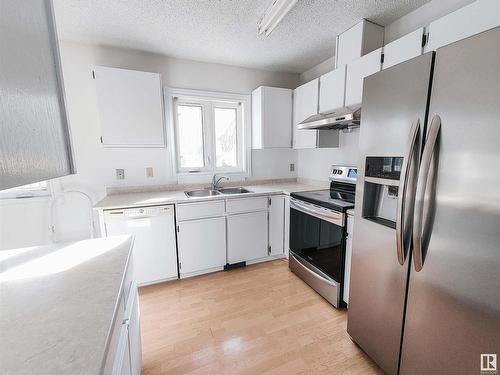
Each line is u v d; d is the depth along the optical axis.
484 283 0.83
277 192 2.67
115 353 0.72
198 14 1.81
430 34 1.39
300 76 3.22
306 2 1.69
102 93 2.15
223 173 2.99
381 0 1.67
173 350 1.51
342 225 1.79
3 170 0.33
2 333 0.56
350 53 2.04
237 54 2.56
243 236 2.57
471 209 0.85
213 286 2.25
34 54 0.44
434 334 1.01
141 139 2.31
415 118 1.05
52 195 2.31
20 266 0.90
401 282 1.16
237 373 1.35
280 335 1.63
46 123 0.47
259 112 2.84
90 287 0.76
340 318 1.80
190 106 2.83
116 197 2.36
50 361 0.48
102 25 1.95
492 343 0.82
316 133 2.52
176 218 2.27
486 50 0.78
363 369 1.38
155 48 2.38
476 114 0.82
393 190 1.33
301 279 2.36
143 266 2.19
